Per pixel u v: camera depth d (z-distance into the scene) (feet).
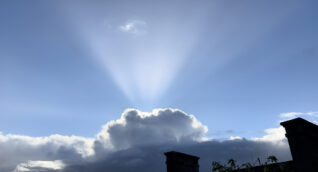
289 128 42.06
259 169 54.49
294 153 40.37
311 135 40.32
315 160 38.11
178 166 57.67
